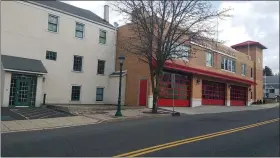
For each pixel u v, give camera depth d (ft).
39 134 35.96
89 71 84.23
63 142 30.63
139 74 82.64
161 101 81.82
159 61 65.62
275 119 60.03
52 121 48.14
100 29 87.71
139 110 69.87
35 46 72.43
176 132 39.04
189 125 46.60
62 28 78.23
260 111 85.25
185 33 64.90
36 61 71.92
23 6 70.74
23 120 47.78
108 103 88.43
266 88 246.47
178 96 87.92
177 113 66.08
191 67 91.09
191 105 91.61
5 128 40.14
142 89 81.35
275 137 37.73
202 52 99.71
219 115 67.62
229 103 114.21
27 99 68.85
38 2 76.18
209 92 103.35
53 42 76.07
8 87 65.10
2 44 66.54
